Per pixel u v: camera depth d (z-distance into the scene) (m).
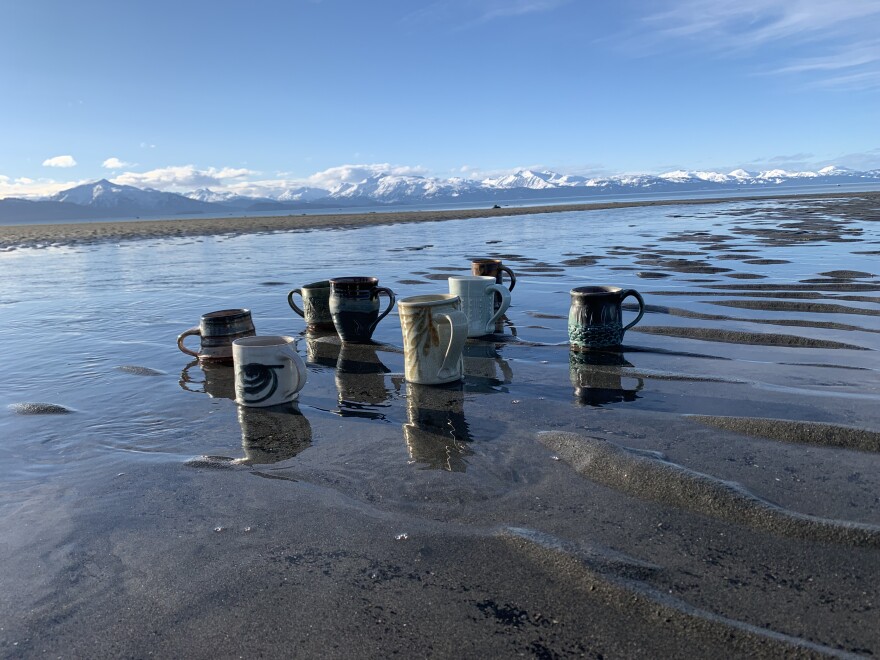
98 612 0.41
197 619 0.40
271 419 0.77
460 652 0.36
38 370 1.07
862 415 0.69
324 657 0.36
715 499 0.51
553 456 0.62
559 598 0.40
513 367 0.96
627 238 3.31
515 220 5.99
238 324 1.07
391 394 0.85
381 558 0.46
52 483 0.62
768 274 1.76
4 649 0.38
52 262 3.40
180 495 0.58
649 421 0.70
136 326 1.46
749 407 0.73
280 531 0.51
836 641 0.35
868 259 1.99
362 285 1.15
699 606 0.39
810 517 0.48
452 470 0.60
